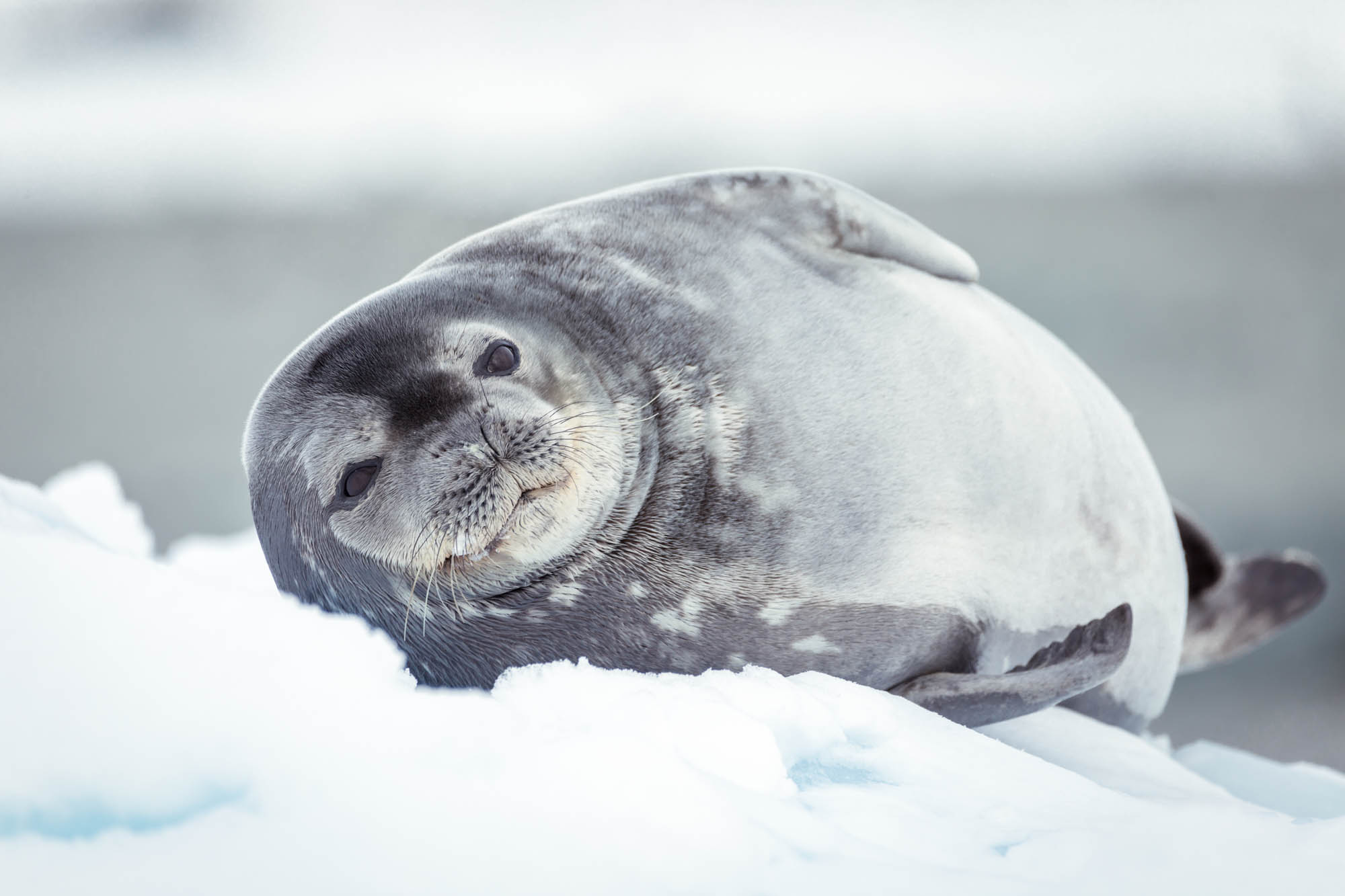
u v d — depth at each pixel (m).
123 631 8.83
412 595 12.91
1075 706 15.57
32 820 7.62
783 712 10.58
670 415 13.38
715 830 8.22
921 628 13.30
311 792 8.09
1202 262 81.00
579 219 14.98
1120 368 61.16
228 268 96.00
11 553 9.08
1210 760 16.34
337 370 13.21
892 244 15.05
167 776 7.99
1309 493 43.59
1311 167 112.50
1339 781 15.44
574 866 7.77
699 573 13.05
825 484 13.16
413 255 98.94
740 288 14.12
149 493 46.00
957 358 14.09
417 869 7.60
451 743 8.85
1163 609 15.75
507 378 12.83
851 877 7.93
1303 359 61.72
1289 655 31.48
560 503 12.44
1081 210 99.81
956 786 10.15
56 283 92.38
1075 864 8.37
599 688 10.82
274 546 13.84
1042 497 14.03
